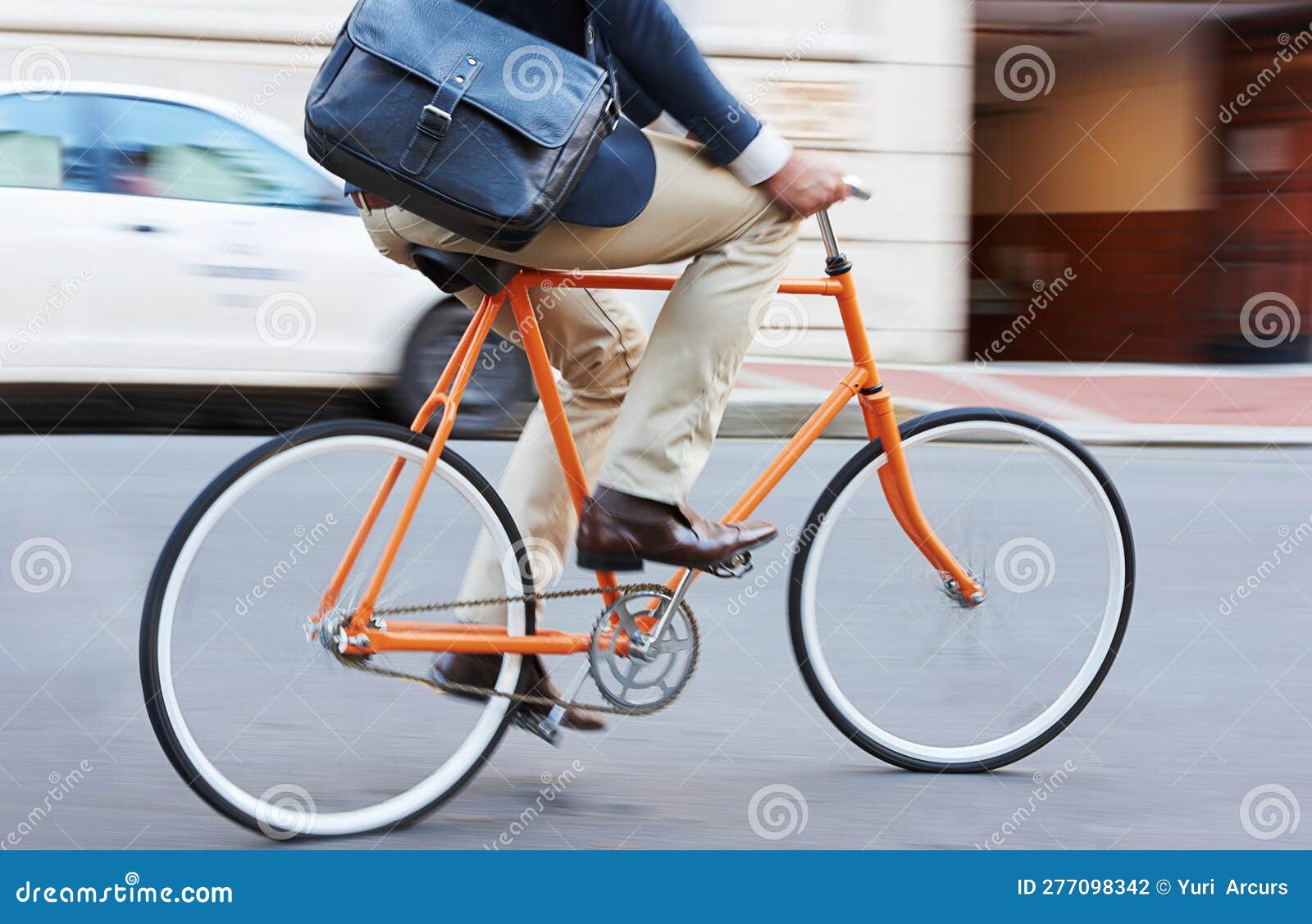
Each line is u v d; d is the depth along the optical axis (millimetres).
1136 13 13570
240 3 11219
